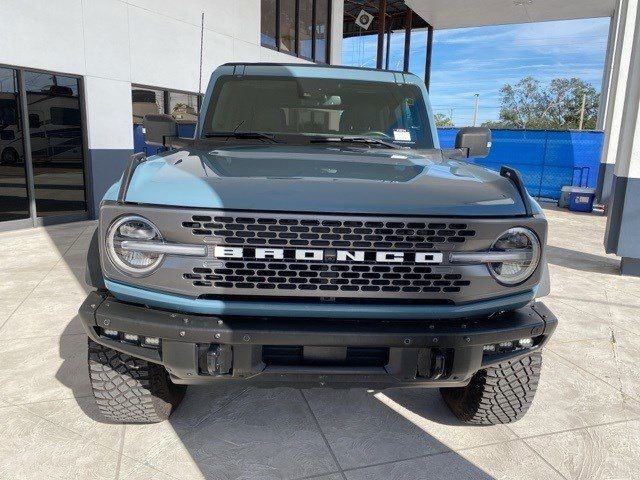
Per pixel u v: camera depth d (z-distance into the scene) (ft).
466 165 9.33
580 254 25.20
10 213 26.13
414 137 11.32
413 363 7.07
